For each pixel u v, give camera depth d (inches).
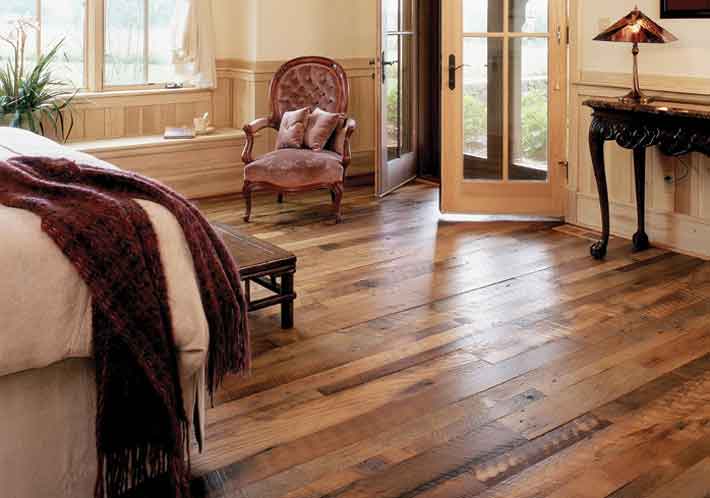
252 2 223.1
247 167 189.9
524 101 192.5
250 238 131.0
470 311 134.7
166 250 73.6
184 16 225.3
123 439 72.3
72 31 214.8
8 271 66.1
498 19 189.5
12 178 76.2
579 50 181.2
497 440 93.0
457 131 195.2
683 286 146.6
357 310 135.3
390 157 231.5
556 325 128.6
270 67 227.1
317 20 233.0
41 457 72.2
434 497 81.7
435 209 207.3
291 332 125.6
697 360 114.9
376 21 211.9
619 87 172.2
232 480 84.9
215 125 237.0
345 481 84.7
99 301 68.7
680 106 157.0
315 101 208.8
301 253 168.1
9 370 67.2
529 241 177.0
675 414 99.0
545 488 83.2
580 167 186.7
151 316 71.3
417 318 131.7
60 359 69.2
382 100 216.2
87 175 78.8
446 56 192.4
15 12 206.7
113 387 70.5
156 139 215.9
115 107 218.8
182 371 74.9
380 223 192.7
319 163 188.9
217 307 76.9
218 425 96.7
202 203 211.9
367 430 95.6
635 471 86.4
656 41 152.6
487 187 196.4
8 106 196.9
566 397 103.8
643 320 130.4
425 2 247.4
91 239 69.5
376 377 110.0
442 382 108.3
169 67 231.5
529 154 194.7
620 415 98.9
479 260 163.2
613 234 182.2
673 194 168.1
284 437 94.0
